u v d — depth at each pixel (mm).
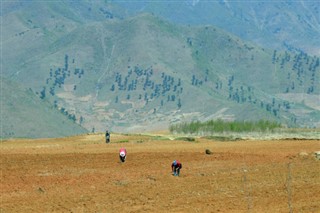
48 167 90250
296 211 59219
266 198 66188
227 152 119750
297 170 89938
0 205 59625
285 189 72312
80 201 62469
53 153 112688
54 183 74312
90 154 110438
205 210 58969
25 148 130000
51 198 63812
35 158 101688
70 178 78562
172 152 117812
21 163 94312
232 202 63438
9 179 77125
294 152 121812
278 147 138375
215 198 65562
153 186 73062
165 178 80312
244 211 58719
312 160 104750
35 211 57188
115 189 70312
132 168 91438
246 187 72000
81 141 172000
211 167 93562
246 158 107625
